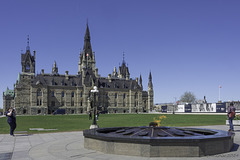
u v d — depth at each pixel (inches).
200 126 1263.5
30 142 701.3
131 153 481.1
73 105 5511.8
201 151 471.2
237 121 1170.6
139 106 6122.1
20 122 1886.1
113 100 5935.0
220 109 4109.3
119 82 6141.7
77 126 1403.8
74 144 644.1
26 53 5590.6
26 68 5536.4
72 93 5531.5
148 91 7608.3
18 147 616.1
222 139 504.1
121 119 2315.5
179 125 1343.5
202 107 4471.0
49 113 5270.7
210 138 479.5
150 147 465.1
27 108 5049.2
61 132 983.6
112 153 502.0
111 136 498.9
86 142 579.2
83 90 5551.2
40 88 5152.6
